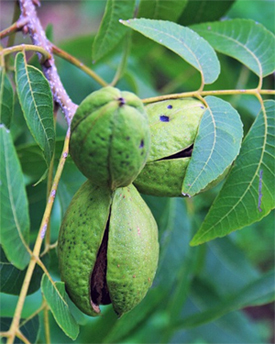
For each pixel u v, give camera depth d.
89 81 0.54
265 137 0.42
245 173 0.42
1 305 0.52
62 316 0.39
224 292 0.55
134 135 0.38
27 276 0.39
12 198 0.37
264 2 0.55
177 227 0.52
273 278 0.53
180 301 0.53
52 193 0.40
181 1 0.47
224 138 0.41
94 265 0.41
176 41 0.43
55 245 0.43
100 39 0.46
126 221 0.40
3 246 0.37
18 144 0.51
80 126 0.38
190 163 0.41
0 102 0.40
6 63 0.47
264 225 0.69
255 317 0.94
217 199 0.42
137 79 0.56
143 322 0.54
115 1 0.45
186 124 0.42
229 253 0.56
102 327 0.51
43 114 0.41
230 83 0.53
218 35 0.46
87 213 0.40
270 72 0.44
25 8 0.44
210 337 0.57
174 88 0.55
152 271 0.41
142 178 0.42
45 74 0.43
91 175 0.39
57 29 1.13
